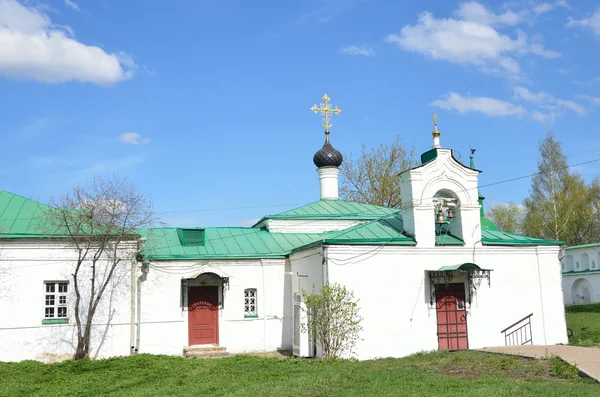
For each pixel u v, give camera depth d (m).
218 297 25.06
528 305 23.03
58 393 15.26
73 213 21.94
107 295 22.22
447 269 21.30
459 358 18.05
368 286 21.19
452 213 23.27
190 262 24.64
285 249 26.45
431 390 13.16
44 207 22.84
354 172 47.25
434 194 22.58
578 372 14.56
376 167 47.16
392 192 46.47
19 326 20.98
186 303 24.56
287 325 25.44
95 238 21.81
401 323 21.31
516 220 64.31
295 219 28.58
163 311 24.06
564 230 53.66
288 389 14.09
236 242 26.81
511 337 22.59
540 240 23.83
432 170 22.64
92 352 21.66
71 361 19.86
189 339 24.47
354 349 20.61
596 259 44.66
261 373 17.30
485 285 22.66
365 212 29.95
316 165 33.31
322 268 21.11
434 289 21.97
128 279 22.58
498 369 15.81
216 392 14.36
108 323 22.05
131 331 22.36
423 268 21.95
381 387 13.89
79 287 21.92
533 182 56.66
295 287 24.59
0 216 22.12
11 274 21.14
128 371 18.53
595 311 33.28
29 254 21.42
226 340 24.66
